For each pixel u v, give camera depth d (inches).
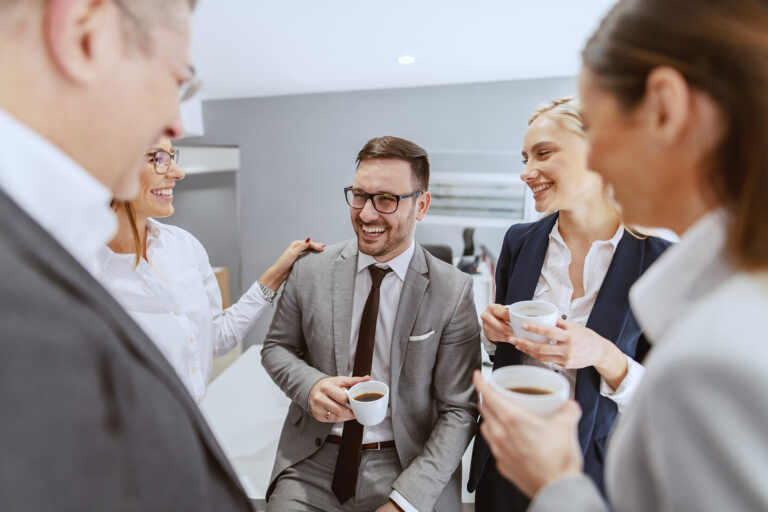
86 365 11.8
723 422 10.8
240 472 54.8
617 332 36.9
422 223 150.9
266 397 74.4
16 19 11.9
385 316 45.6
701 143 13.8
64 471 11.0
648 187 16.3
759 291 12.3
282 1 72.4
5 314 10.3
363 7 74.9
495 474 42.3
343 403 38.8
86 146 14.3
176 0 14.9
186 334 43.3
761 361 10.5
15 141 12.0
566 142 36.9
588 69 16.9
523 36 89.4
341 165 153.2
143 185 39.7
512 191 142.2
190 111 143.7
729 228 13.4
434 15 78.5
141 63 14.4
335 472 42.6
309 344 47.3
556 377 22.3
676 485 11.9
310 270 48.3
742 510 10.8
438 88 139.7
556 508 15.2
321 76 124.3
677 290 15.6
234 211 166.4
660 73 13.8
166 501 13.7
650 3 14.5
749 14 12.6
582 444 37.3
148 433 13.2
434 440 42.2
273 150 157.6
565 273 41.9
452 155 143.3
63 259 12.1
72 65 12.7
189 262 48.6
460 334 44.2
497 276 50.1
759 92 12.1
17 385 10.3
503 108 136.1
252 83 132.6
